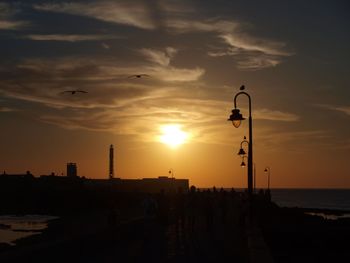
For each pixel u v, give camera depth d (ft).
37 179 470.80
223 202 129.90
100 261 60.64
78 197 388.16
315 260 95.09
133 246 77.82
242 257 68.03
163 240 88.22
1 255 45.52
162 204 107.34
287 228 122.11
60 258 54.49
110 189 411.95
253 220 98.58
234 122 89.40
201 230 108.27
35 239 159.53
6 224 281.13
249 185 102.37
